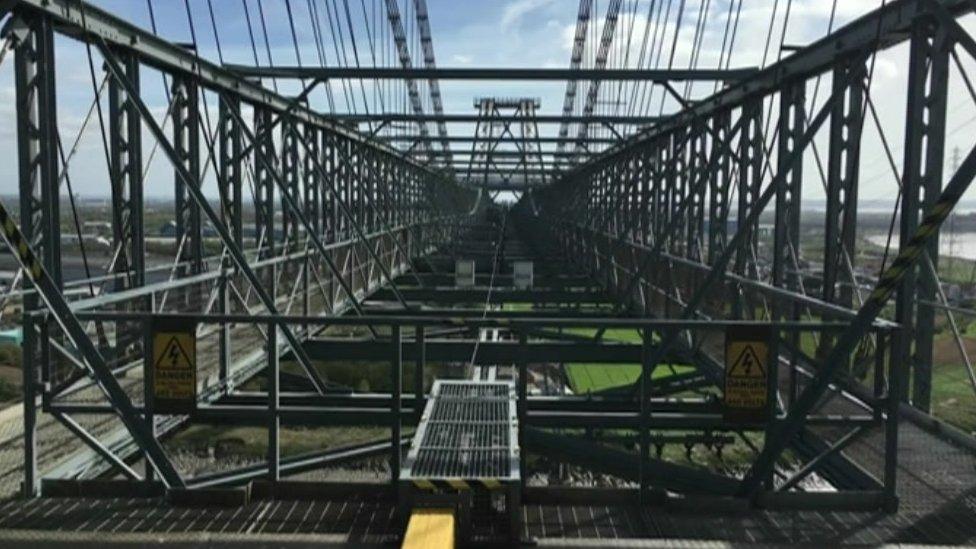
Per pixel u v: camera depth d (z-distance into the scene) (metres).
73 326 4.64
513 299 16.25
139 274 6.95
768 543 4.03
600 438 8.44
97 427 5.91
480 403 4.87
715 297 9.48
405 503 3.72
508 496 3.73
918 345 6.36
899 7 5.86
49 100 5.64
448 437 4.29
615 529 4.20
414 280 19.92
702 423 4.78
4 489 4.72
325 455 6.14
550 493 4.53
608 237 17.03
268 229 11.08
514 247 35.72
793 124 8.03
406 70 11.18
